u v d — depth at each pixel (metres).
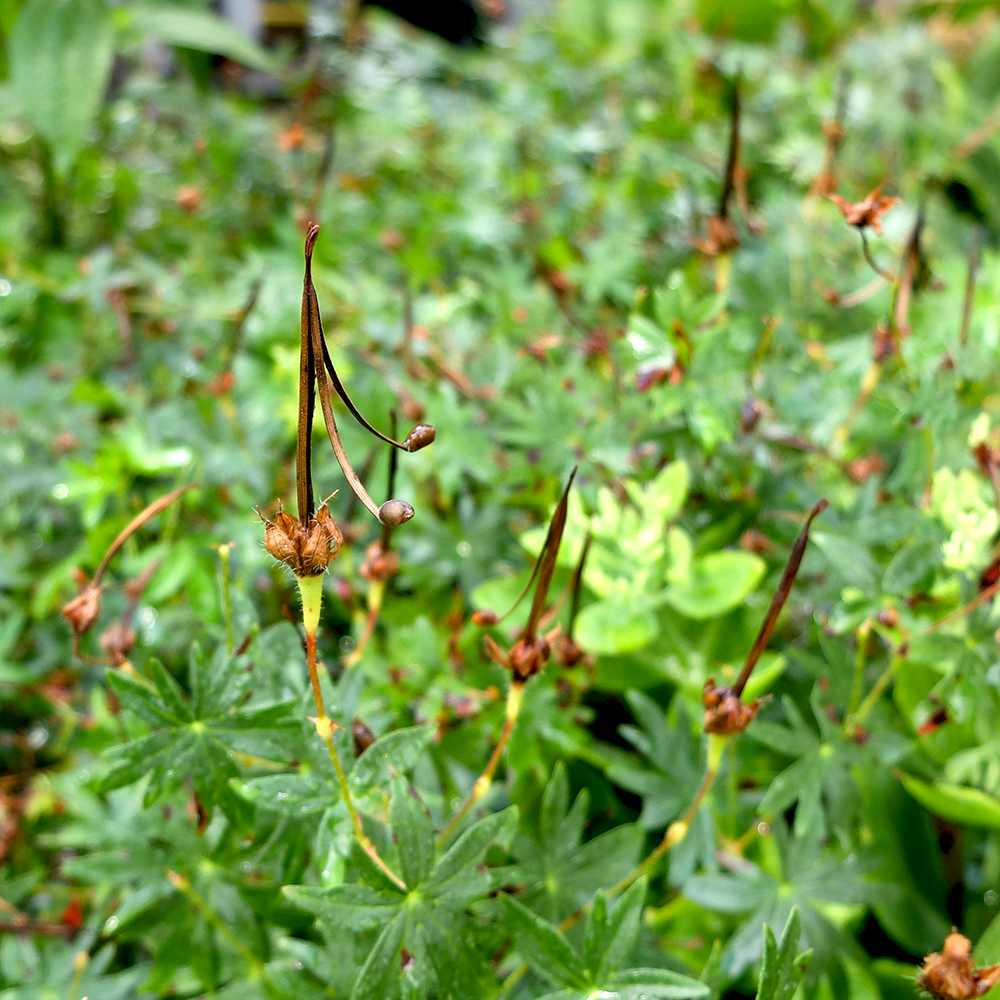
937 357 0.31
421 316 0.38
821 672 0.26
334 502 0.31
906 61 0.70
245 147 0.58
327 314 0.39
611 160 0.58
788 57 0.76
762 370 0.32
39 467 0.35
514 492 0.32
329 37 0.70
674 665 0.29
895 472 0.32
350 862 0.23
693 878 0.25
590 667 0.28
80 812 0.27
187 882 0.24
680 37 0.73
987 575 0.26
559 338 0.33
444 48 0.79
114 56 0.73
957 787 0.27
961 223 0.54
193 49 0.72
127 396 0.36
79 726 0.32
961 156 0.55
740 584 0.27
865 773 0.28
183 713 0.23
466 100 0.68
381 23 0.76
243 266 0.46
